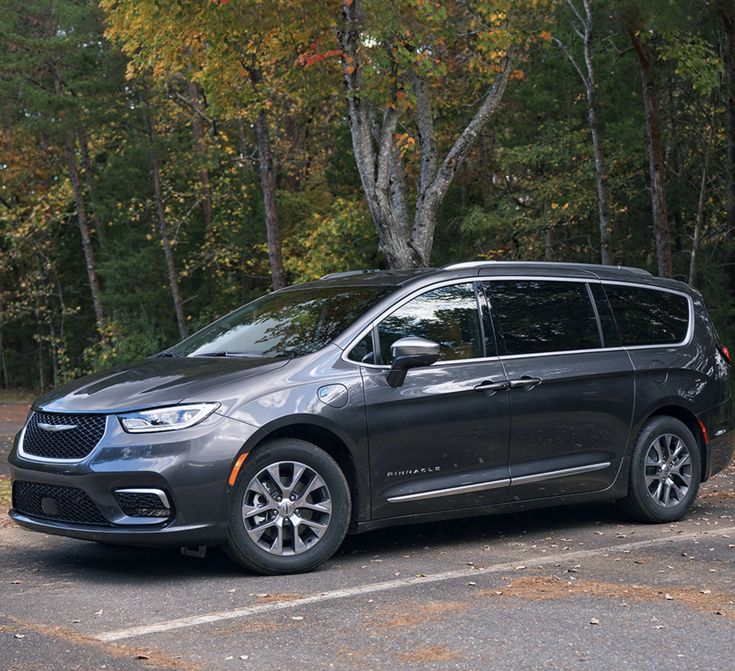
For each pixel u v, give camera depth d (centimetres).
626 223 2697
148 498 610
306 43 1614
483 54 1573
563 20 2341
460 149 1501
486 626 500
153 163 3412
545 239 2791
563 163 2683
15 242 3997
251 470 629
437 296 727
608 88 2456
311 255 2838
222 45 1833
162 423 616
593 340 792
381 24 1318
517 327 752
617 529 798
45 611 547
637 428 805
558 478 755
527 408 738
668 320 849
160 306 3728
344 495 657
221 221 3547
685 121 2528
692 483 839
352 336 684
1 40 3284
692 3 1914
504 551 712
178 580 626
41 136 3828
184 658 453
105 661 448
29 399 3797
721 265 2333
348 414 661
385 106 1416
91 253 3631
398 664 441
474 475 715
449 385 703
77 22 3247
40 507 652
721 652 457
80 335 4525
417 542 750
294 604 555
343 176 2939
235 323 764
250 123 3488
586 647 464
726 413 873
